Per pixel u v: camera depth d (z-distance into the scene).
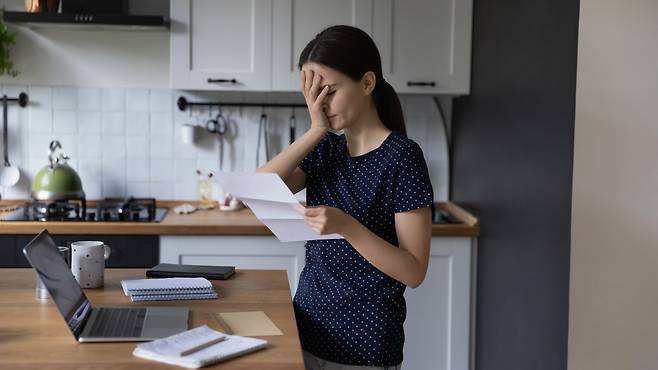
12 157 3.92
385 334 1.91
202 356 1.58
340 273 1.94
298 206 1.76
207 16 3.57
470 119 3.70
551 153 2.54
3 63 3.75
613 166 2.35
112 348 1.66
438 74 3.65
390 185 1.89
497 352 3.22
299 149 1.92
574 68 2.34
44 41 3.89
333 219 1.75
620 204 2.36
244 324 1.86
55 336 1.74
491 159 3.31
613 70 2.32
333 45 1.85
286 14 3.59
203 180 4.00
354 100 1.88
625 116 2.33
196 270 2.36
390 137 1.92
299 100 4.01
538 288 2.68
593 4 2.30
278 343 1.72
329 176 2.01
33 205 3.72
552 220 2.54
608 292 2.39
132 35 3.93
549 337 2.56
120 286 2.20
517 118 2.93
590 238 2.37
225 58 3.59
